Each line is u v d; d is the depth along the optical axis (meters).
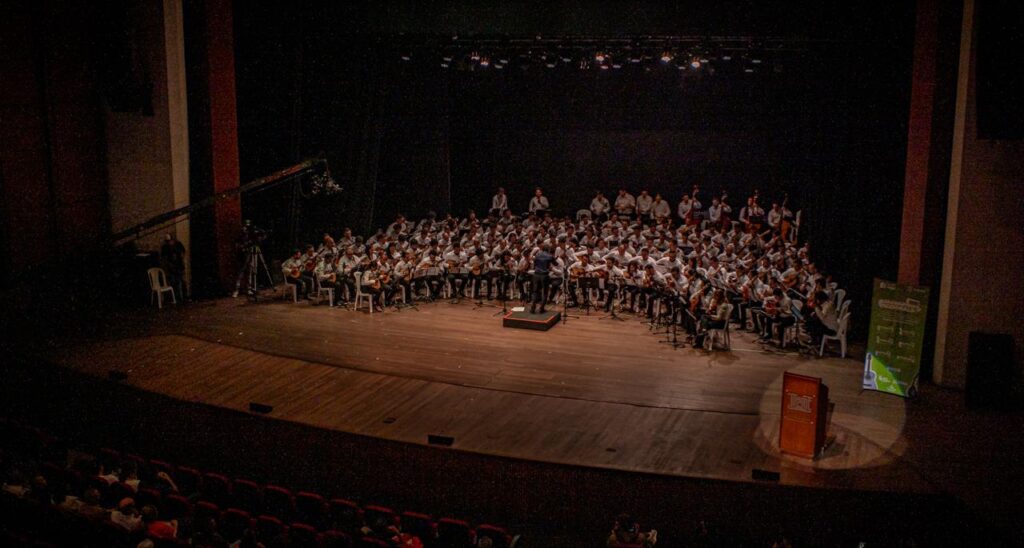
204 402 12.74
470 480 11.12
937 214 14.17
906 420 12.49
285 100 22.25
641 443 11.41
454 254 19.92
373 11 20.55
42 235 18.58
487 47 21.44
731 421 12.25
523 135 27.11
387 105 25.44
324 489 11.99
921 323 13.22
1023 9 12.42
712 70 20.84
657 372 14.48
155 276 18.98
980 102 12.93
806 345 16.39
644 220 26.05
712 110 25.48
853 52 19.55
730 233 22.58
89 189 19.70
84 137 19.50
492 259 20.02
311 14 20.94
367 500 11.73
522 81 26.55
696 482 10.39
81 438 14.05
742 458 10.98
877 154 18.81
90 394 13.88
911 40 17.55
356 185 24.05
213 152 19.67
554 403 12.89
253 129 22.38
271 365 14.62
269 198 22.95
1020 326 13.36
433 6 20.20
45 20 18.25
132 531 8.41
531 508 10.95
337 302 19.47
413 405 12.74
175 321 17.59
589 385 13.74
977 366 13.05
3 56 17.50
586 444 11.34
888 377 13.59
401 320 17.92
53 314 17.69
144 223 18.06
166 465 10.95
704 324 15.72
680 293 16.47
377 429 11.77
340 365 14.62
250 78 22.09
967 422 12.44
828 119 21.00
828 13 18.30
